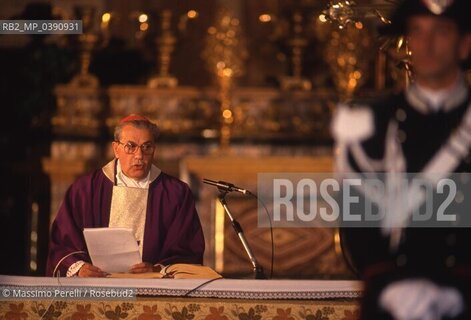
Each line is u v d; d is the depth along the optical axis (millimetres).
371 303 8922
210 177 22625
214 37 24188
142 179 14625
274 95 23984
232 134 23844
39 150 23750
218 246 22469
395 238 8945
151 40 24250
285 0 24469
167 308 11453
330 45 24016
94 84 23766
